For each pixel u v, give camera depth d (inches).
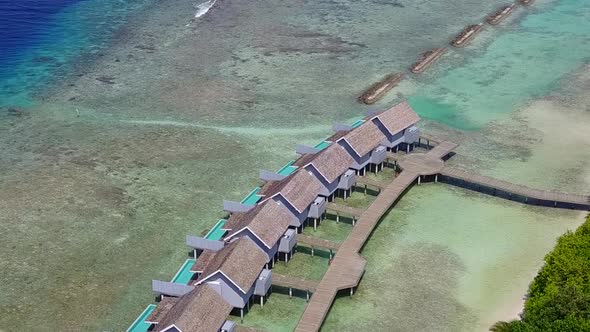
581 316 1652.3
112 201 2485.2
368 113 3085.6
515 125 3102.9
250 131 3004.4
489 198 2554.1
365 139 2623.0
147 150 2834.6
